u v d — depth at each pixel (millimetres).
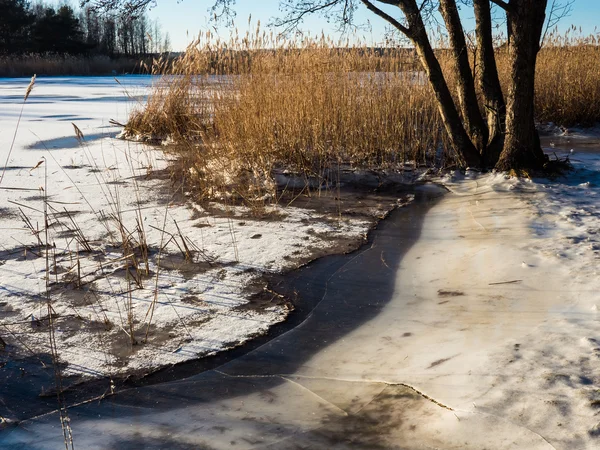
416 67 9609
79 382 3363
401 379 3254
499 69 13844
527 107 7879
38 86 29797
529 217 6086
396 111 9211
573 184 7652
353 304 4340
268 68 8898
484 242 5449
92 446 2809
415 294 4453
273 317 4148
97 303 4344
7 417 3045
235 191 7387
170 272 4930
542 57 14227
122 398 3217
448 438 2691
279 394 3219
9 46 54250
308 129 8742
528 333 3566
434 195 7527
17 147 10695
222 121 8531
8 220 6230
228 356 3639
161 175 8547
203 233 5949
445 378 3184
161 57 11273
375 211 6844
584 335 3455
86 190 7590
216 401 3172
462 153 8523
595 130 13266
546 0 7617
